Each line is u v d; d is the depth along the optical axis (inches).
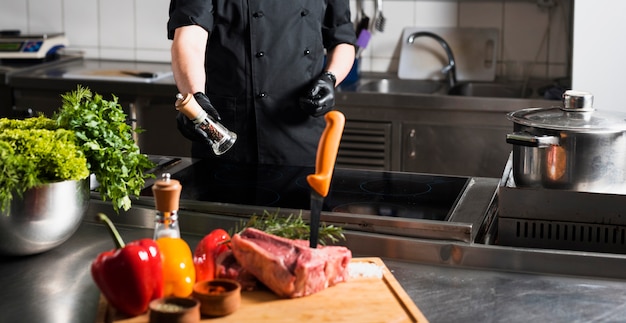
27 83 163.3
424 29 171.5
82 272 67.2
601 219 69.2
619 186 69.7
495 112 145.9
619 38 143.0
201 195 80.5
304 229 66.7
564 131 68.9
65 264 68.7
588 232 69.7
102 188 70.7
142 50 183.8
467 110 146.9
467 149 148.8
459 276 66.8
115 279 56.0
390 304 59.2
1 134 66.9
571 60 145.9
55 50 179.8
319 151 60.7
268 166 92.6
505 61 169.8
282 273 59.1
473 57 169.3
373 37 174.2
